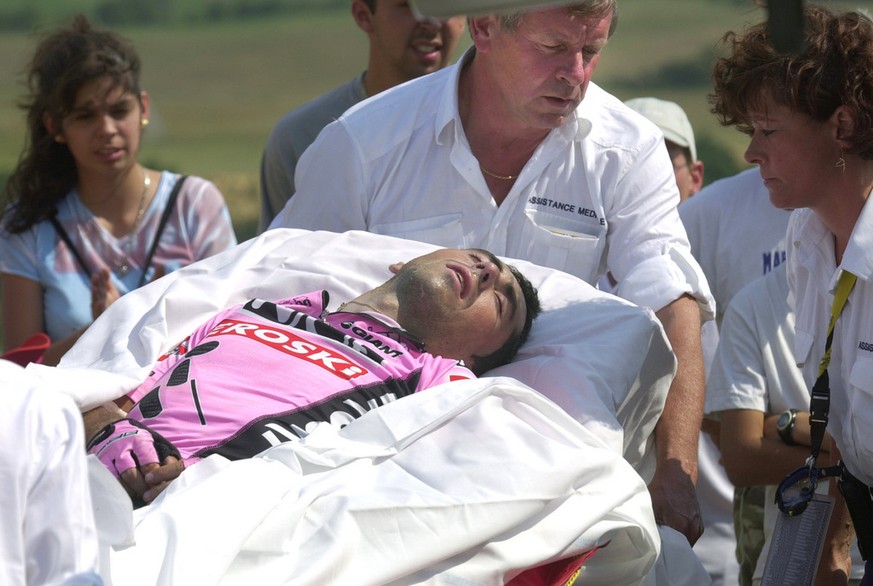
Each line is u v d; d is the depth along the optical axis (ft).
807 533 16.16
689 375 18.60
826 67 14.99
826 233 16.87
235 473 13.58
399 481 14.20
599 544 14.70
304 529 13.23
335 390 16.35
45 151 24.76
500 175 20.17
